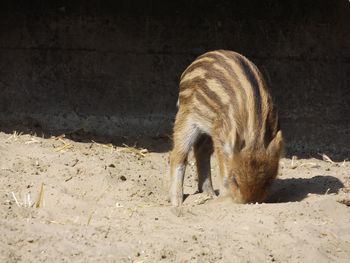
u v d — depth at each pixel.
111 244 14.61
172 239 15.00
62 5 28.89
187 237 15.16
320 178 21.14
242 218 16.72
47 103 27.92
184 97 20.47
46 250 14.14
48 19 28.84
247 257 14.55
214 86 19.52
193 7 28.95
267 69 28.64
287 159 24.64
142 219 16.80
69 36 28.69
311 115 27.92
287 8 29.05
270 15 29.02
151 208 18.03
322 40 28.78
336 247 15.55
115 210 17.66
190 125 20.14
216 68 19.73
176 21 28.94
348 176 21.86
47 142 23.28
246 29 29.00
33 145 22.39
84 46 28.64
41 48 28.58
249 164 18.06
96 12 28.84
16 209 16.66
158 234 15.33
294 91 28.38
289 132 27.34
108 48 28.62
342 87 28.39
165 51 28.75
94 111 27.88
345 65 28.53
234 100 18.92
